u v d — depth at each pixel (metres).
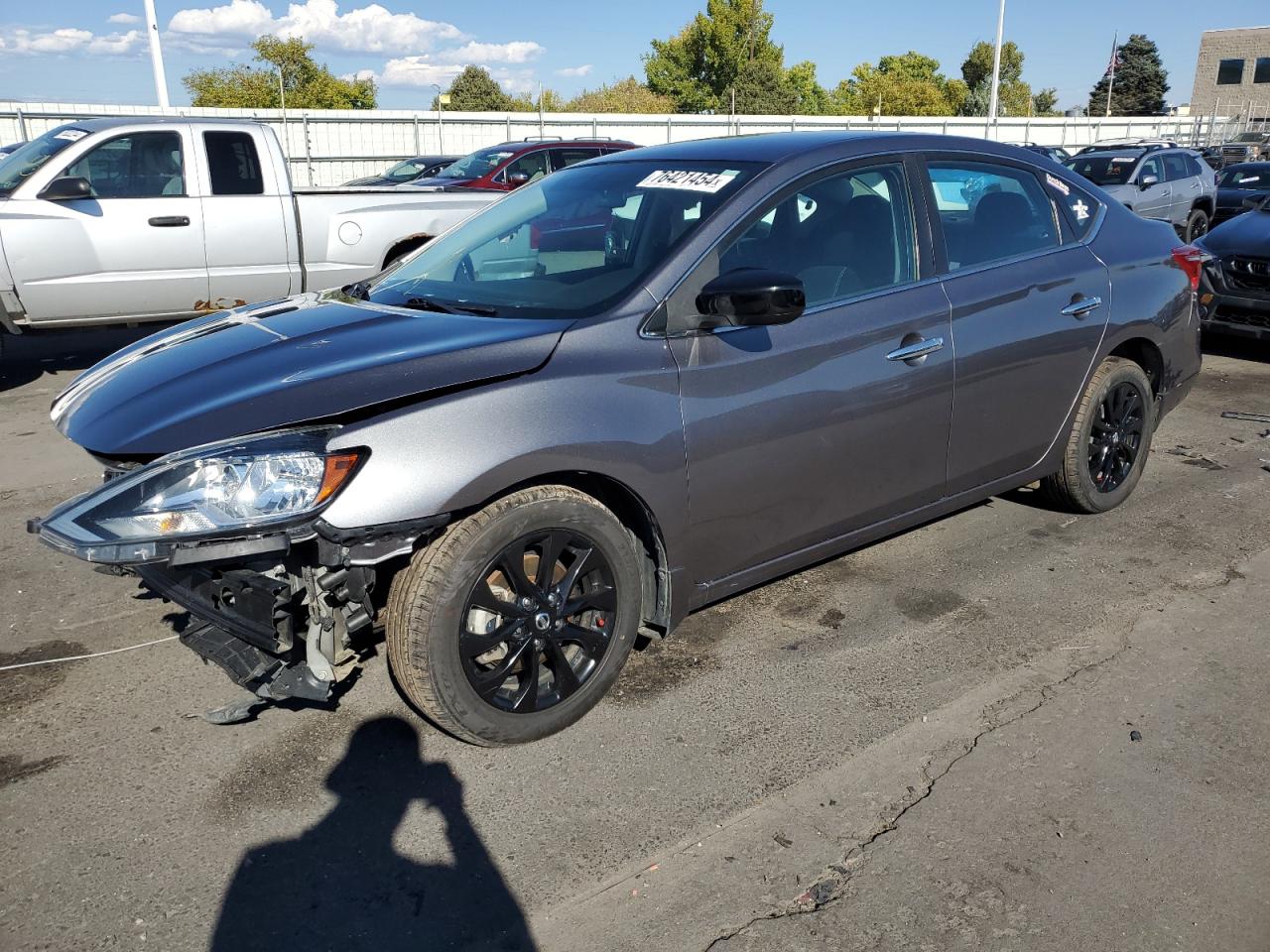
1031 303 3.93
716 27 57.41
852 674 3.32
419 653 2.63
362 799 2.69
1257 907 2.29
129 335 9.59
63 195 7.11
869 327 3.39
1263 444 5.99
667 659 3.42
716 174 3.41
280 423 2.52
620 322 2.93
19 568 4.18
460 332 2.93
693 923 2.25
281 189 7.97
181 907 2.30
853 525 3.55
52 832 2.55
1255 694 3.19
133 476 2.45
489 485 2.60
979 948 2.18
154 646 3.54
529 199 3.93
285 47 45.75
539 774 2.79
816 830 2.56
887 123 33.16
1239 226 8.25
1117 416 4.53
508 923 2.26
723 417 3.04
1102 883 2.37
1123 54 80.75
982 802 2.66
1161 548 4.35
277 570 2.59
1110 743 2.93
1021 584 3.99
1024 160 4.16
